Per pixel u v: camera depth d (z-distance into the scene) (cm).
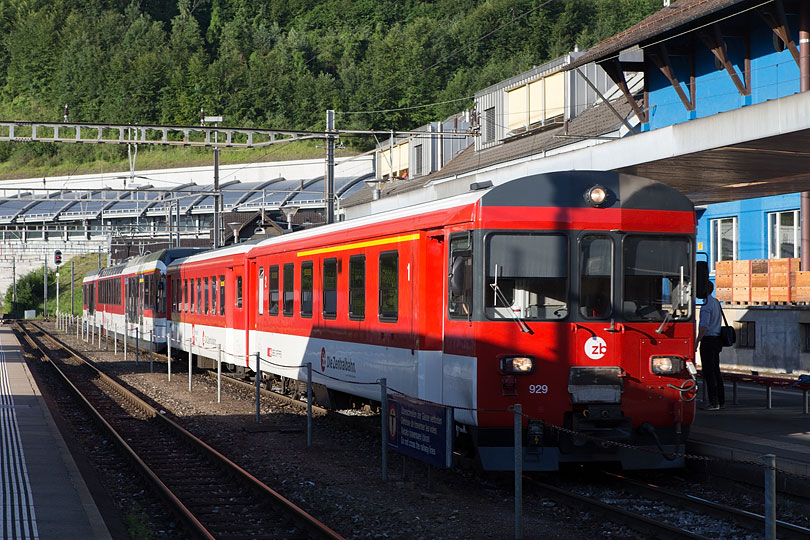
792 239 2369
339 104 10394
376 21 13450
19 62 14900
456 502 1026
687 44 2431
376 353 1361
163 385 2414
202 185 8500
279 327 1862
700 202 2220
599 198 1070
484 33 10831
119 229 6594
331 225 1612
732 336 1455
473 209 1064
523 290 1059
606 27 10600
